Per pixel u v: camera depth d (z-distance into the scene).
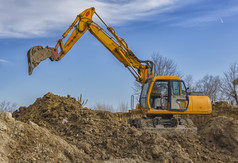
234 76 29.34
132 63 16.30
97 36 15.92
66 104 13.59
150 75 16.30
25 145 7.89
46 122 12.02
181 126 13.57
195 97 14.16
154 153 9.46
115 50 16.09
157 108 14.02
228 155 11.84
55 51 14.79
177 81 14.02
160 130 13.24
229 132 12.77
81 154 8.72
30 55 13.79
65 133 10.83
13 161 7.31
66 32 15.22
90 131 10.51
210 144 12.60
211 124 13.90
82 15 15.72
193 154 10.91
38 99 14.33
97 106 21.50
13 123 8.34
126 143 9.86
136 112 15.09
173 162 9.29
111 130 10.82
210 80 30.89
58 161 7.88
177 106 13.86
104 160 8.91
